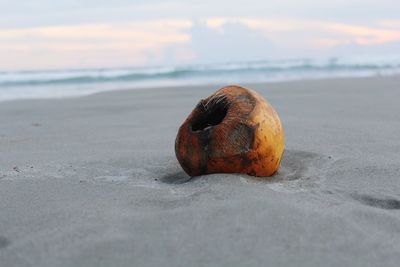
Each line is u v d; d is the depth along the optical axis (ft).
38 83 15.14
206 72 18.33
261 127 3.45
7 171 3.97
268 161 3.52
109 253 2.44
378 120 6.13
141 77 17.16
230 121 3.46
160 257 2.40
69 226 2.74
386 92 9.83
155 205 3.04
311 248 2.46
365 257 2.40
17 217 2.92
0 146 5.17
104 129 6.04
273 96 9.40
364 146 4.58
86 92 12.52
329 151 4.41
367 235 2.60
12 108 8.52
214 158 3.45
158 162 4.22
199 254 2.41
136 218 2.80
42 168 4.06
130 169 4.02
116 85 14.73
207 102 3.65
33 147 5.07
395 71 18.08
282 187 3.38
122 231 2.64
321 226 2.66
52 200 3.19
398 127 5.55
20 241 2.61
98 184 3.56
